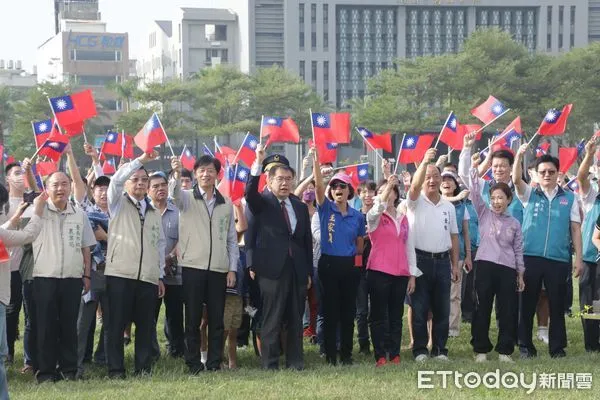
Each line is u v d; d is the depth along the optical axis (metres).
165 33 117.12
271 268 10.78
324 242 11.23
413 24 105.12
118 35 118.75
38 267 10.23
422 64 69.06
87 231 10.67
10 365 11.45
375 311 11.27
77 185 11.64
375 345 11.28
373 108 69.94
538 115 67.25
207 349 11.21
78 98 12.25
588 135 67.69
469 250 12.64
